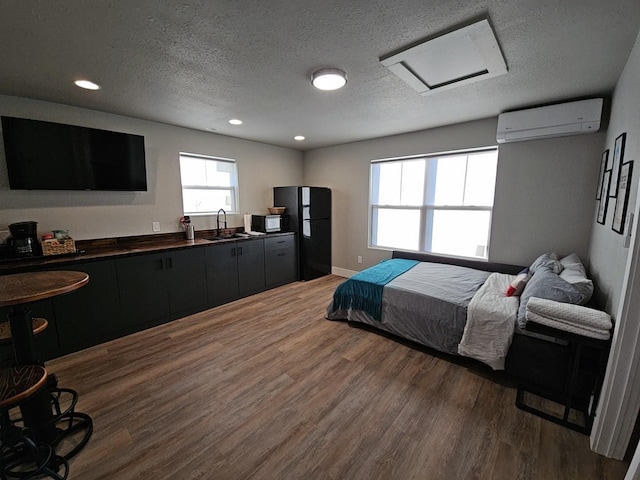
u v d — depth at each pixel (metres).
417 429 1.65
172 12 1.38
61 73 2.05
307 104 2.74
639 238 1.26
